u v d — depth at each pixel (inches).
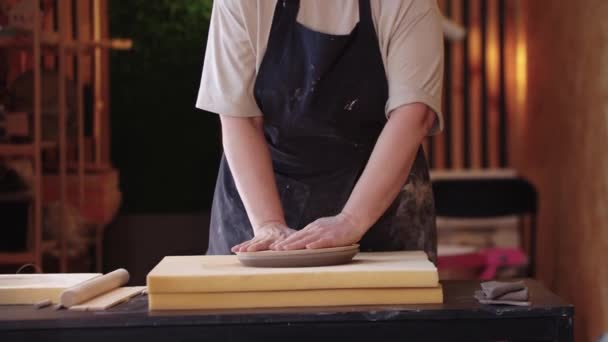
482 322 69.2
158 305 70.8
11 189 184.9
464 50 267.1
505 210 225.5
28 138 188.5
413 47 90.4
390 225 98.9
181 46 259.0
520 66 267.0
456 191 225.6
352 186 99.4
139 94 258.8
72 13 249.4
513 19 267.1
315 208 99.9
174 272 72.5
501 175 268.1
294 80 94.9
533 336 69.4
